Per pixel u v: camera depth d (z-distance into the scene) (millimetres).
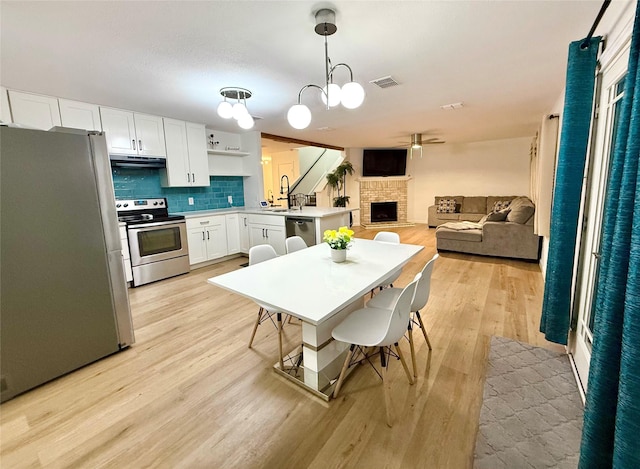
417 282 1675
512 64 2438
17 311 1812
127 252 3678
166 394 1813
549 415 1583
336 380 1890
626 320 848
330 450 1407
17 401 1779
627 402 839
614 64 1579
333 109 3734
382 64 2373
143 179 4250
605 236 1086
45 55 2090
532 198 5387
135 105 3434
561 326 2086
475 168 7656
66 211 1989
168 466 1346
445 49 2131
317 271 1957
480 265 4406
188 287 3740
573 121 1891
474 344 2283
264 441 1466
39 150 1857
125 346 2328
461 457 1356
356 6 1599
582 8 1646
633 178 898
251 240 4934
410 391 1790
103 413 1669
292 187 9281
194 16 1647
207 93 2992
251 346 2340
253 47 2023
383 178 8336
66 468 1345
